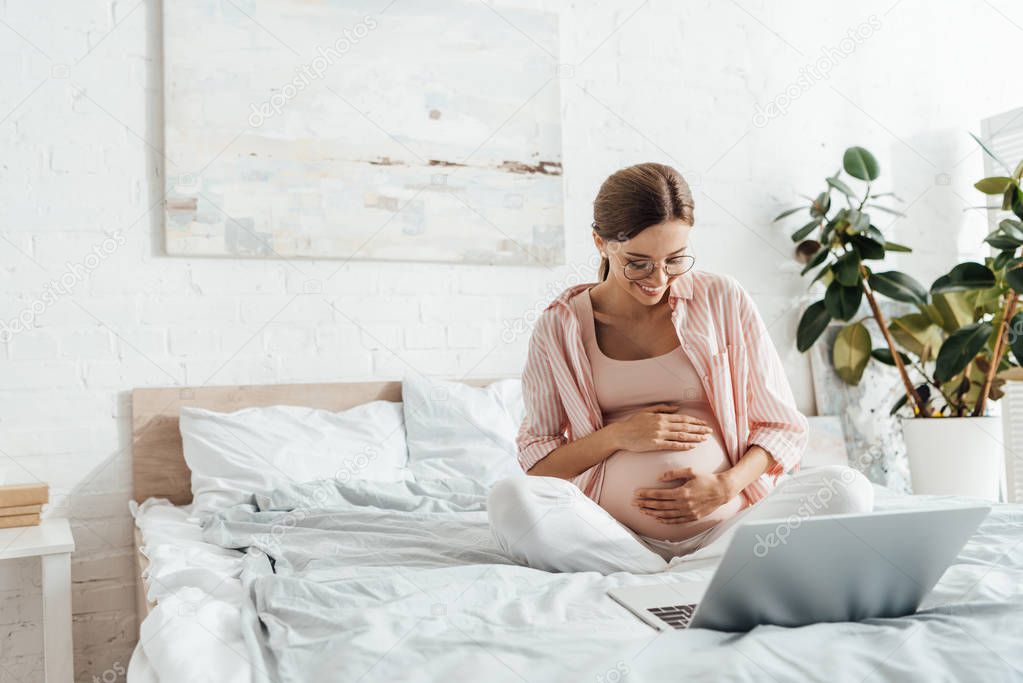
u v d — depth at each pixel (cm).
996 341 317
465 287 304
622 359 179
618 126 329
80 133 261
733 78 349
